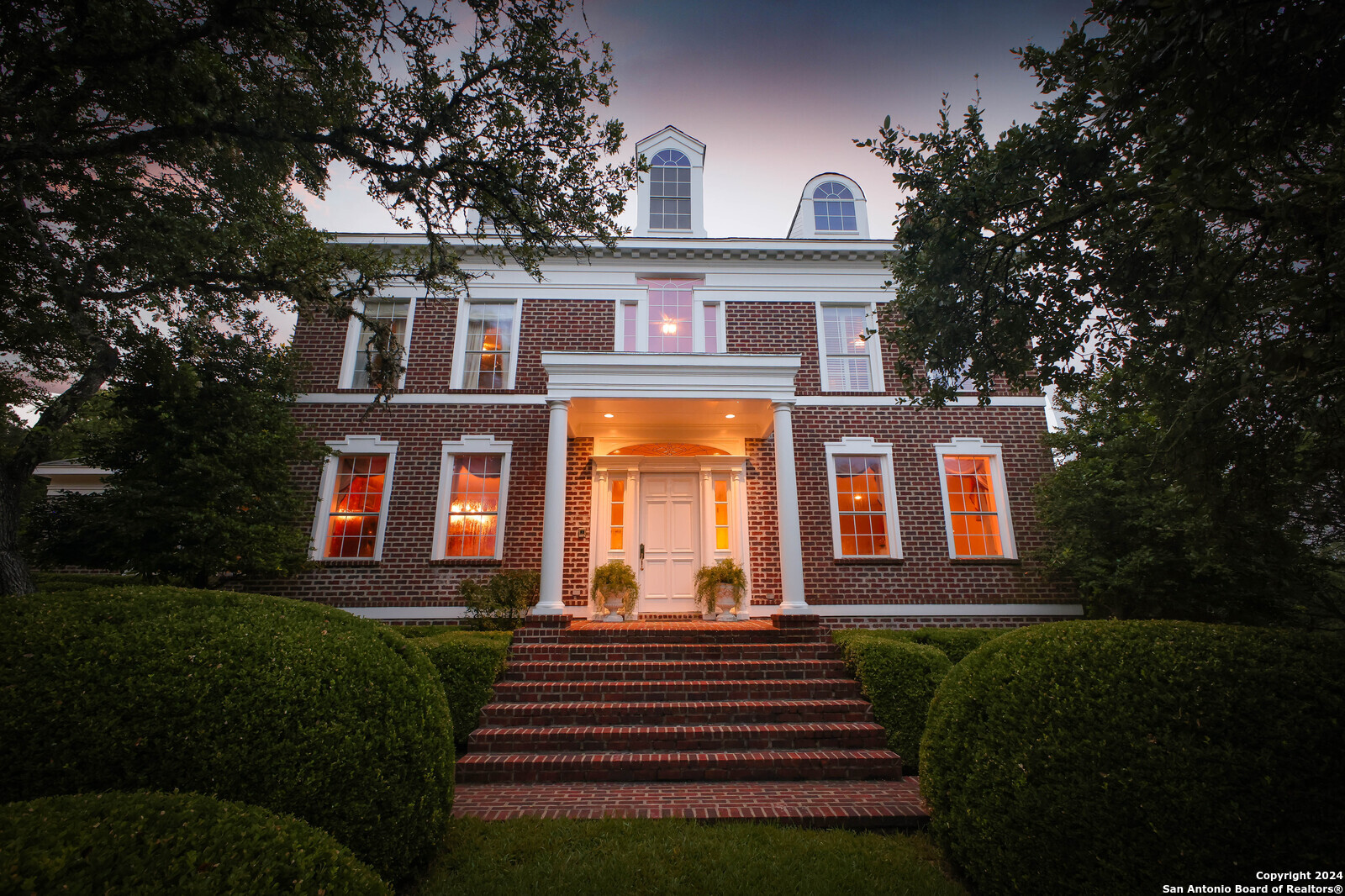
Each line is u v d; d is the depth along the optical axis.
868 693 6.91
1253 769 2.69
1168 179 3.52
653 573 11.29
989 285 5.55
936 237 5.52
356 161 6.68
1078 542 9.55
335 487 11.22
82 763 2.76
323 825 3.11
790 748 6.32
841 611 10.79
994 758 3.63
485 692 7.01
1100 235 5.14
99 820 2.16
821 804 5.00
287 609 3.89
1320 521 5.07
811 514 11.30
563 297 12.37
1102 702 3.23
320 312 11.94
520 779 5.75
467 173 6.82
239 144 7.19
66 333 9.19
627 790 5.45
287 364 10.53
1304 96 3.02
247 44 6.16
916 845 4.38
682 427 11.70
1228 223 4.08
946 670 6.75
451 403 11.59
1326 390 3.53
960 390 11.91
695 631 8.81
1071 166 4.77
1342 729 2.64
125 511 8.62
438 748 3.98
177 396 8.75
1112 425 9.20
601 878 3.72
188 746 2.91
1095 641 3.55
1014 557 11.11
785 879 3.77
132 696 2.94
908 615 10.79
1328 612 8.38
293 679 3.32
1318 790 2.56
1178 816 2.78
